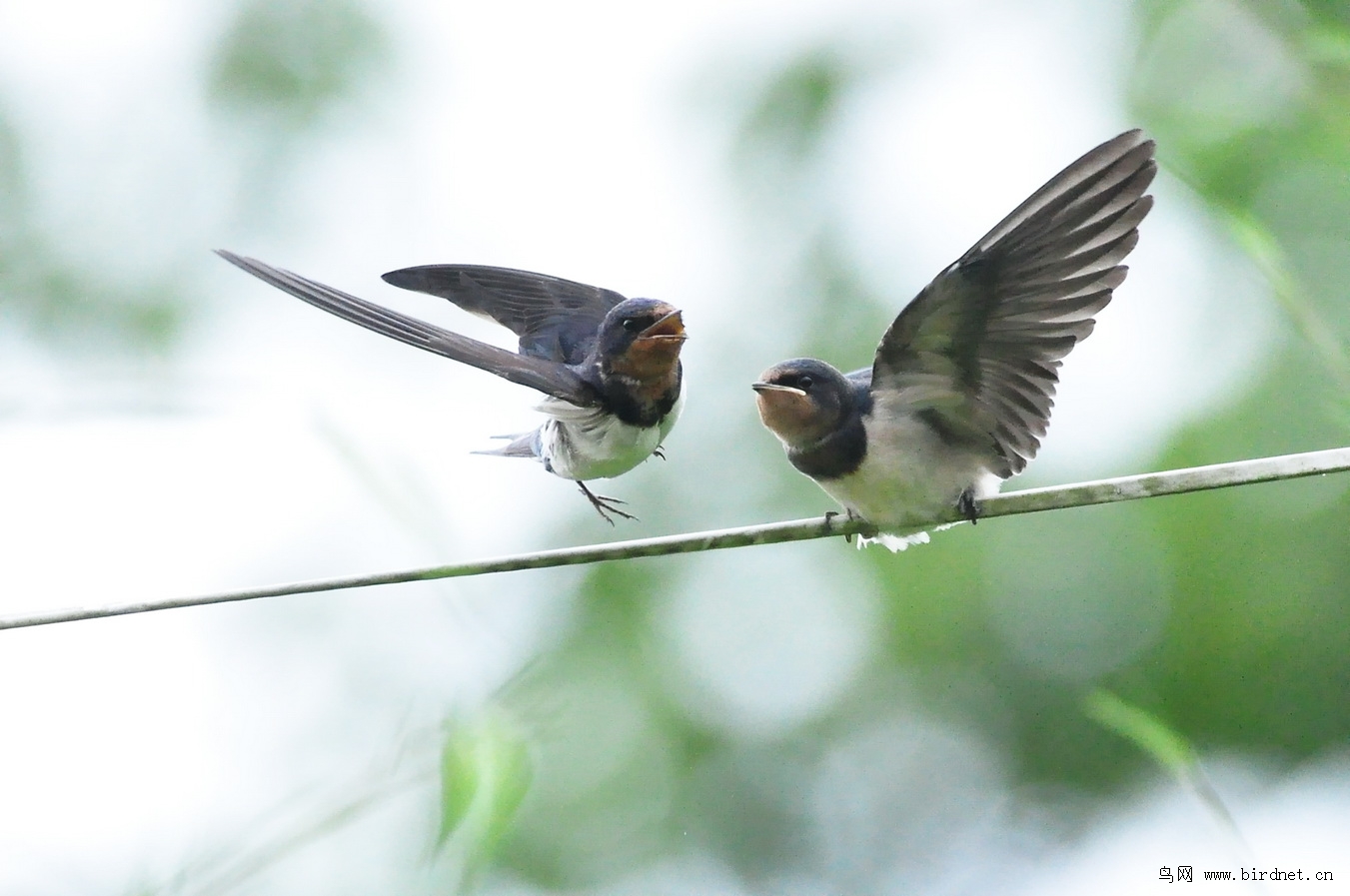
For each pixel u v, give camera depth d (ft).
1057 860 44.16
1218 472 24.13
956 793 44.80
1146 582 43.21
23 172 51.31
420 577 24.02
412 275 36.58
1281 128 30.35
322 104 52.39
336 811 23.32
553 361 33.83
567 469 34.55
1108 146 25.26
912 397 28.35
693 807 43.96
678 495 46.78
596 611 45.47
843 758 45.19
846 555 46.34
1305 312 23.79
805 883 44.24
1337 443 40.24
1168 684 42.65
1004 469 28.81
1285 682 41.60
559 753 42.86
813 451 28.66
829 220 48.44
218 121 52.31
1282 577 41.70
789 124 49.06
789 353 47.73
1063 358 27.14
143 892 23.17
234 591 23.91
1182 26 31.60
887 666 45.39
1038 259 26.09
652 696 44.47
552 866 41.70
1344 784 40.81
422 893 28.37
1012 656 44.62
